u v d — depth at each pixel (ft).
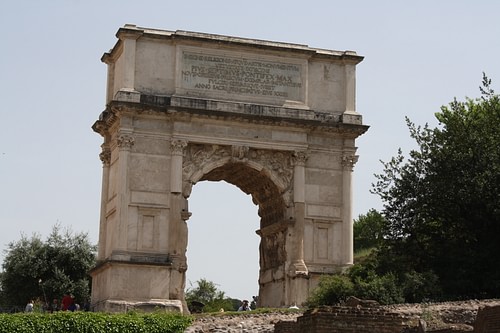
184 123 257.34
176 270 250.16
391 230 259.39
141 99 255.29
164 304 244.42
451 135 256.73
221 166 261.44
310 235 264.11
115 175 259.39
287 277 260.62
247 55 267.39
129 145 253.44
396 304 208.95
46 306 331.36
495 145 248.52
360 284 219.61
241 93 264.93
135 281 247.09
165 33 262.06
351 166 270.05
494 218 241.35
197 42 263.08
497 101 263.49
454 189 245.45
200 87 262.47
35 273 352.90
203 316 212.02
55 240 361.92
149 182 253.65
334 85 274.57
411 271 236.84
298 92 269.44
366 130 270.87
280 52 269.23
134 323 195.72
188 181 256.52
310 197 265.95
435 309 177.17
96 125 270.46
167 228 252.83
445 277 242.99
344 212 266.77
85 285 356.38
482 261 241.14
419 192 253.24
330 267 262.88
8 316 189.98
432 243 254.06
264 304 277.23
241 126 262.06
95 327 192.85
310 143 268.41
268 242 277.44
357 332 126.82
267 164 264.11
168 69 261.44
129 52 258.37
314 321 127.44
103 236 265.13
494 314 119.85
